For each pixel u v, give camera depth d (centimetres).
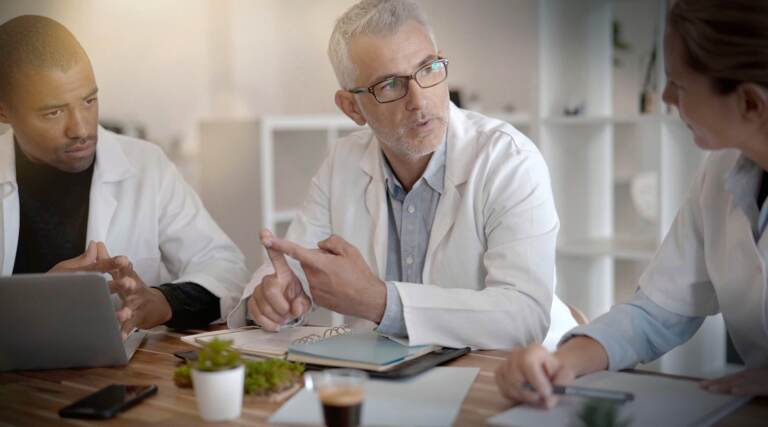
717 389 117
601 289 350
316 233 196
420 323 144
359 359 131
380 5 167
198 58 420
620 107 370
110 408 116
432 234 177
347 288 146
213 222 218
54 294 137
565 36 344
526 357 113
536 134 337
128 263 163
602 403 100
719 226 134
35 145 196
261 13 454
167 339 167
